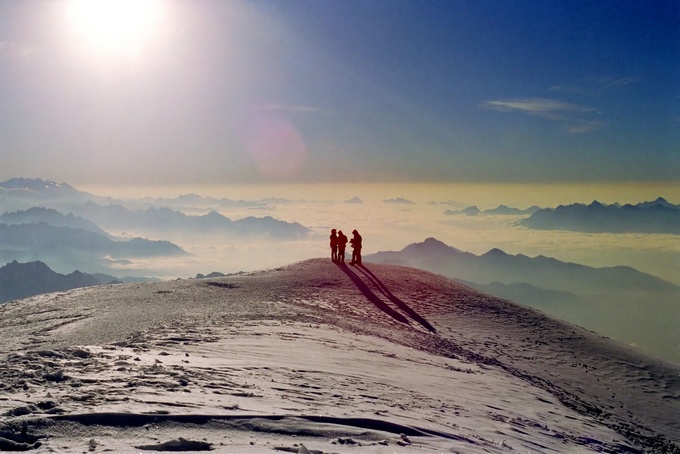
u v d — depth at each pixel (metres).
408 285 39.94
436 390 14.35
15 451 5.93
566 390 23.22
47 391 8.45
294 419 8.13
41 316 27.22
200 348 15.31
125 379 9.74
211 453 6.24
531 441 11.19
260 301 30.98
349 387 12.07
